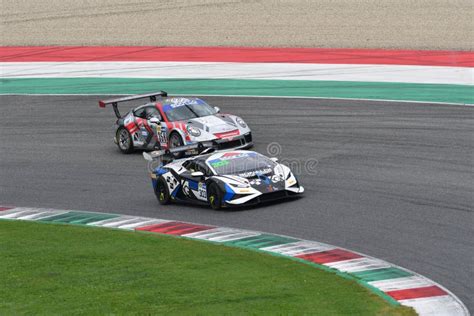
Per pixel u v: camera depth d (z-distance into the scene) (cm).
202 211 7338
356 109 11081
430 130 9744
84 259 6112
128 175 8956
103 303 5069
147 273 5656
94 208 7819
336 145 9369
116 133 10088
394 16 18062
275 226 6644
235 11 19550
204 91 12850
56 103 12794
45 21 19725
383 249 5878
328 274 5403
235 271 5578
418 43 15538
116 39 17612
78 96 13150
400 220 6544
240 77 13662
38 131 11269
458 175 7819
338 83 12756
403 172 8056
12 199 8400
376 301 4819
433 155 8638
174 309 4881
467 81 12369
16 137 11044
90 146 10369
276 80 13262
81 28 18825
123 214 7525
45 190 8625
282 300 4916
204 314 4759
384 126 10081
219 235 6550
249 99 12144
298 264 5662
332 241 6150
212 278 5447
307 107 11400
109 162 9562
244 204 7119
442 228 6262
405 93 11812
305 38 16550
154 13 19888
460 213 6619
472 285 5084
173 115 9562
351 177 8006
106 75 14525
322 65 14162
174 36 17525
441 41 15600
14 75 15025
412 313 4588
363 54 14875
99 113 12050
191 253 6106
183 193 7619
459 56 14262
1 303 5197
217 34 17438
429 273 5331
